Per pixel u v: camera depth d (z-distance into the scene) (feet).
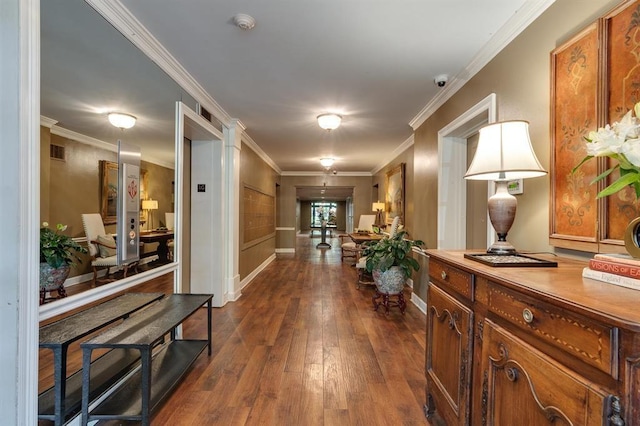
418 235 13.38
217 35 6.99
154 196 7.82
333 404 6.31
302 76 9.05
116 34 6.19
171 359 7.37
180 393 6.66
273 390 6.79
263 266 21.47
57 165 4.97
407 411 6.12
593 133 3.32
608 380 2.35
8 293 3.97
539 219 5.86
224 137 13.00
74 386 5.61
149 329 5.92
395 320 11.25
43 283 4.75
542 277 3.60
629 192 3.99
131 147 6.88
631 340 2.19
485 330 4.02
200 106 10.44
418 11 6.14
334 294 14.82
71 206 5.26
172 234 8.75
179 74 8.64
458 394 4.62
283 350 8.74
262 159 20.79
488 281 3.98
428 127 12.15
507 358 3.54
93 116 5.76
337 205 66.39
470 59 8.03
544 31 5.73
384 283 11.84
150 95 7.49
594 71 4.53
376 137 16.31
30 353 4.11
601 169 4.37
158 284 8.07
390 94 10.39
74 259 5.38
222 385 6.97
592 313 2.43
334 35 6.98
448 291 5.25
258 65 8.41
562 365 2.78
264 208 21.70
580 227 4.76
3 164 4.00
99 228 6.00
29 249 4.10
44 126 4.71
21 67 4.04
